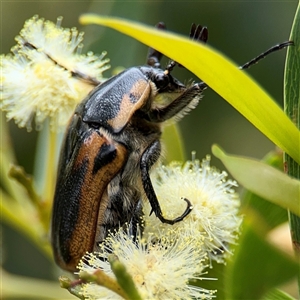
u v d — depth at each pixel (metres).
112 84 0.14
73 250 0.14
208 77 0.12
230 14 0.16
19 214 0.15
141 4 0.16
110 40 0.16
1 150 0.15
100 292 0.12
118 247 0.13
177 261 0.13
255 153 0.17
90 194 0.14
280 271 0.12
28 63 0.14
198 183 0.14
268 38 0.16
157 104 0.14
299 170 0.12
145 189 0.14
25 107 0.14
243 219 0.13
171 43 0.12
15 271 0.18
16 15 0.18
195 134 0.17
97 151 0.14
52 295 0.15
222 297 0.13
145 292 0.13
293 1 0.16
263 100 0.12
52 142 0.14
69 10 0.18
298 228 0.12
